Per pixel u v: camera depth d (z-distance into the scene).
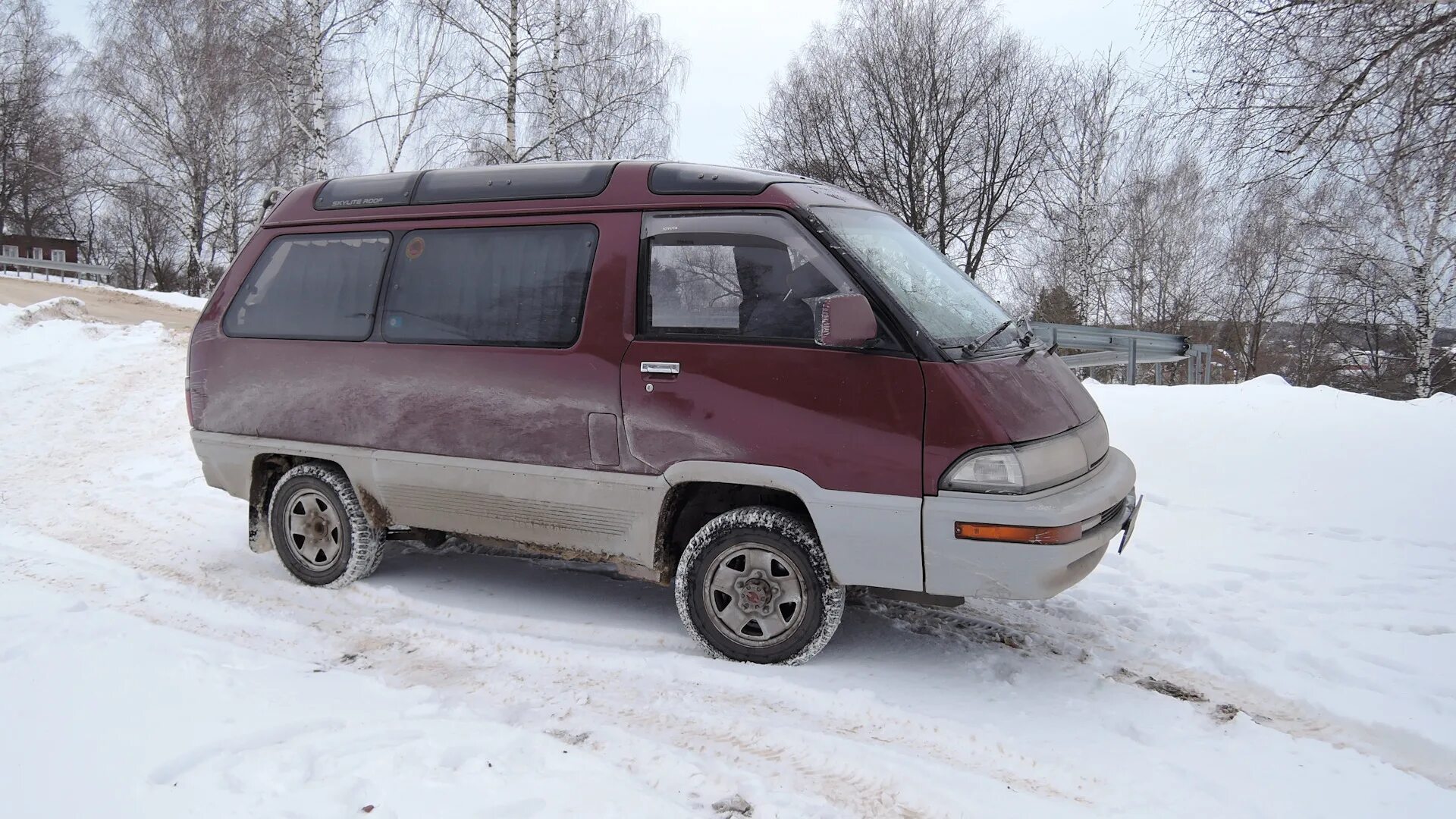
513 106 18.98
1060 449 3.95
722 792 3.09
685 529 4.65
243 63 20.53
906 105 29.56
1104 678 4.15
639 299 4.35
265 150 31.55
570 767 3.12
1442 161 7.48
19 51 44.19
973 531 3.75
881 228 4.69
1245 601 5.10
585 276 4.48
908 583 3.92
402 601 5.04
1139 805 3.07
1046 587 3.75
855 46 30.28
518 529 4.71
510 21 18.80
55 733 3.08
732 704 3.82
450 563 5.82
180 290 47.41
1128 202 30.59
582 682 4.04
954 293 4.55
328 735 3.24
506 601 5.10
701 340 4.20
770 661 4.21
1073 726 3.66
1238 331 33.25
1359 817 3.01
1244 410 8.60
